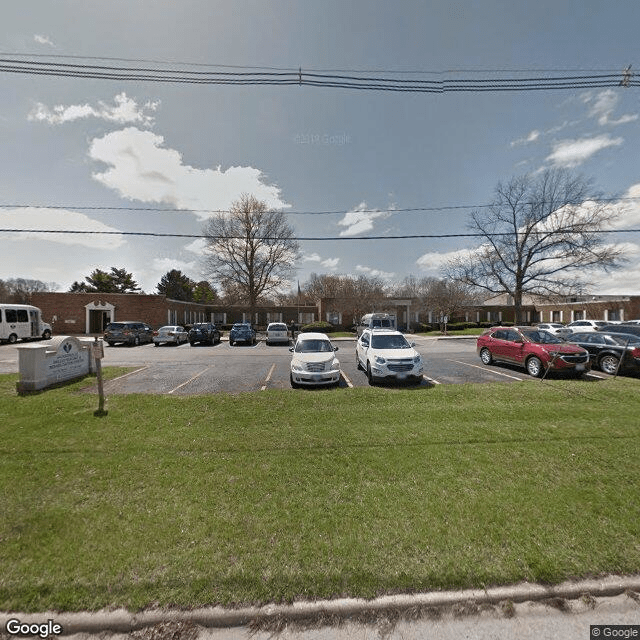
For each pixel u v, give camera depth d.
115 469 3.93
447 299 36.09
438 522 2.94
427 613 2.16
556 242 27.97
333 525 2.91
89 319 30.91
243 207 37.16
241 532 2.81
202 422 5.63
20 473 3.82
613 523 2.92
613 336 10.65
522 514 3.05
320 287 57.09
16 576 2.35
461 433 5.11
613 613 2.17
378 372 8.70
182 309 37.44
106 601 2.18
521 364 10.52
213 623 2.10
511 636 2.04
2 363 12.80
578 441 4.75
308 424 5.55
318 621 2.11
